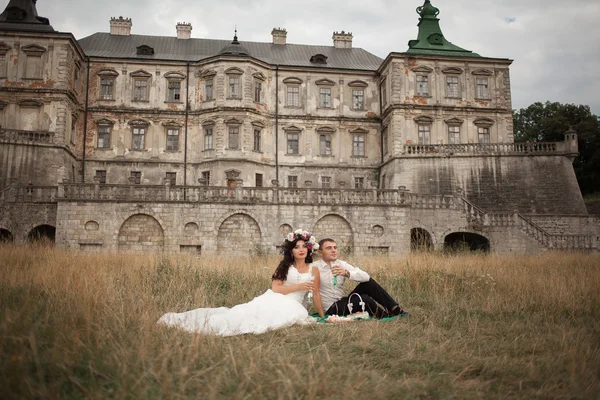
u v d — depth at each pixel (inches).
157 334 257.8
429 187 1721.2
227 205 1269.7
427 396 194.2
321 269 367.6
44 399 167.9
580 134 2346.2
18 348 203.3
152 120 1836.9
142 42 1974.7
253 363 212.8
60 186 1214.3
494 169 1716.3
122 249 1218.6
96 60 1824.6
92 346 224.5
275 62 1968.5
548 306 384.8
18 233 1244.5
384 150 1931.6
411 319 345.4
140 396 174.4
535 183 1692.9
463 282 477.7
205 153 1803.6
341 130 1945.1
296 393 183.6
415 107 1824.6
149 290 416.5
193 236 1248.2
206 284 478.9
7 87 1612.9
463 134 1852.9
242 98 1790.1
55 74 1636.3
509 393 197.9
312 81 1948.8
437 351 255.4
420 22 2021.4
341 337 277.0
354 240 1310.3
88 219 1211.2
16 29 1631.4
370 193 1337.4
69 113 1679.4
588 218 1563.7
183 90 1867.6
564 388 201.5
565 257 887.1
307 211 1302.9
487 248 1398.9
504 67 1900.8
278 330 303.0
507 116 1876.2
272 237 1279.5
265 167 1839.3
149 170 1807.3
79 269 502.9
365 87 1989.4
